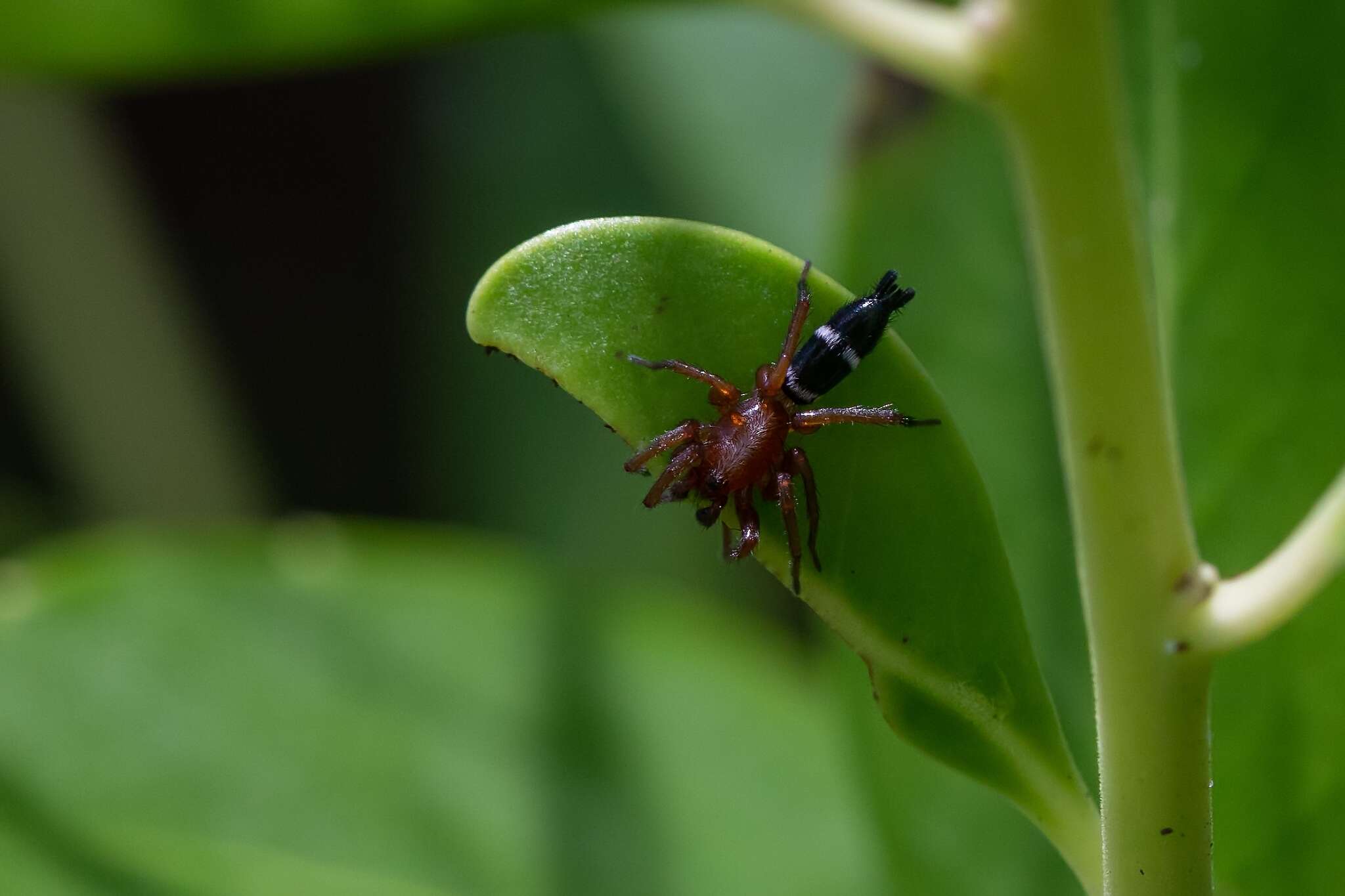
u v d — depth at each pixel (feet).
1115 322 0.48
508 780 0.59
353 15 0.52
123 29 0.52
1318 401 0.53
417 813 0.59
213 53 0.53
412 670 0.60
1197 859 0.49
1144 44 0.54
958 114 0.56
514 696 0.60
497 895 0.59
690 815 0.59
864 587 0.50
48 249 0.70
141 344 0.72
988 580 0.50
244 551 0.60
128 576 0.60
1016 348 0.56
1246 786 0.53
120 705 0.59
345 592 0.60
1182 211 0.54
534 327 0.49
